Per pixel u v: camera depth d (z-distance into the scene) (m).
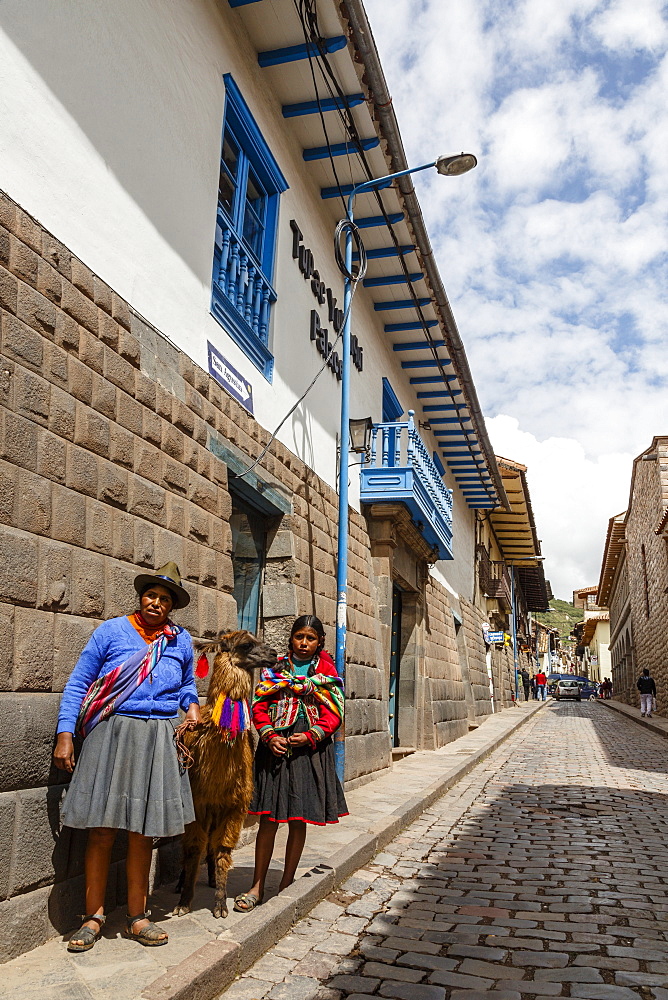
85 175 5.02
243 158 7.89
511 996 3.74
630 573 35.72
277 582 8.22
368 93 8.23
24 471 4.05
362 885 5.60
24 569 3.98
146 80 5.88
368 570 11.59
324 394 10.05
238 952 3.90
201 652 4.70
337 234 8.99
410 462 11.72
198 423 6.31
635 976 4.00
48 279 4.44
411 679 14.34
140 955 3.75
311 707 4.93
